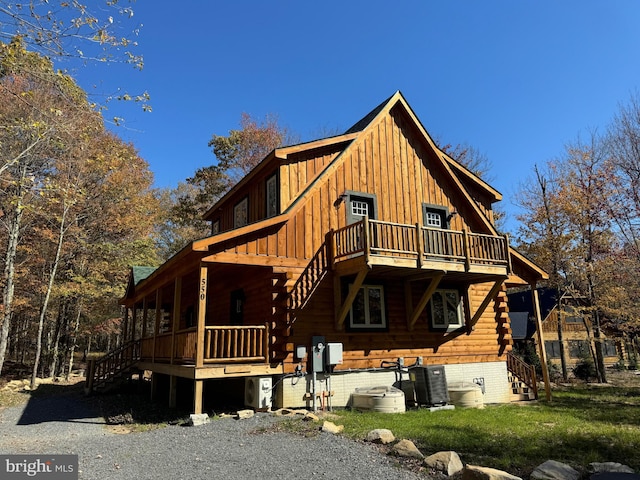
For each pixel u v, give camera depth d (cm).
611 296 2211
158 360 1336
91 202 2123
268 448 685
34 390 1761
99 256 2241
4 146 1234
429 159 1480
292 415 959
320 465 589
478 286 1448
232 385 1274
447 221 1440
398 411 1047
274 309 1095
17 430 983
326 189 1243
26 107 1109
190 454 666
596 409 1203
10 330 2605
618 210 2288
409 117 1448
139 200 2372
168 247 3425
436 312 1338
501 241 1280
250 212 1451
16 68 774
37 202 1791
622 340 2375
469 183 1650
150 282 1485
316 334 1127
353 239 1126
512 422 932
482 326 1412
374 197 1319
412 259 1095
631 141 2316
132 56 795
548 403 1345
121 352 1714
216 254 1034
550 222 2372
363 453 643
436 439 735
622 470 557
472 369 1358
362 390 1115
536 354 2372
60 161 1727
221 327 1023
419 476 543
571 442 739
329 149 1345
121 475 570
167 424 958
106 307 2439
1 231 1889
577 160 2444
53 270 1917
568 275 2420
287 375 1072
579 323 3228
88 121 1262
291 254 1139
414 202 1399
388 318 1247
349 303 1098
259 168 1330
